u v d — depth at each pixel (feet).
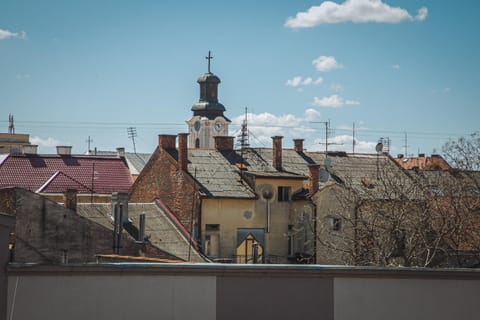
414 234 127.85
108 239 145.38
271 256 186.19
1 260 50.65
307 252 183.01
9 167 255.70
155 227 164.14
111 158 272.10
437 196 139.23
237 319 54.03
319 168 192.95
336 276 55.93
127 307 52.60
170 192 190.60
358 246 131.54
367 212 146.72
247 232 184.14
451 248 136.87
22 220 138.41
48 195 221.66
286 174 192.44
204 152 198.90
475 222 135.95
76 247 142.41
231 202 183.01
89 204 164.86
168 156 192.65
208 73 433.48
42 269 51.34
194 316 53.42
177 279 53.47
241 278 54.34
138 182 200.95
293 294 55.06
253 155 204.33
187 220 183.62
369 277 56.44
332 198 176.45
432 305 57.16
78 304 51.83
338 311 55.83
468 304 57.52
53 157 265.34
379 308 56.34
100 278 52.29
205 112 430.61
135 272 52.80
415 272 56.95
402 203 132.77
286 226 188.55
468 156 145.38
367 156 219.61
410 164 281.74
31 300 51.16
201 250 176.86
